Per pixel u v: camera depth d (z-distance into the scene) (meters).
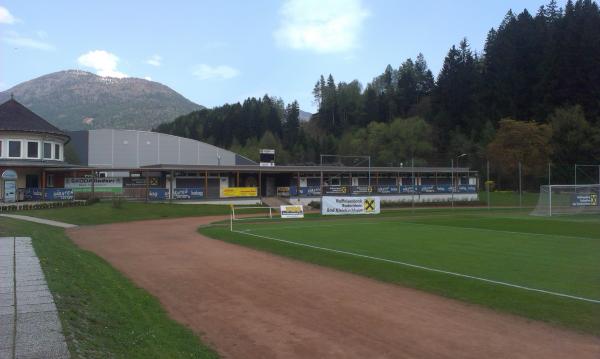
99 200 50.28
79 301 9.60
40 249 15.89
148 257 20.00
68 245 21.62
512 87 105.81
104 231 31.91
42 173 53.78
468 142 104.69
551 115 93.88
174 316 10.91
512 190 86.12
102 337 7.64
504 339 9.30
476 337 9.43
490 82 113.25
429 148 109.88
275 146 134.12
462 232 29.88
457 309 11.52
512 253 20.28
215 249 22.58
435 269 16.25
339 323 10.39
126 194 56.47
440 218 43.97
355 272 16.27
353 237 26.81
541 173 83.62
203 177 61.91
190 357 7.98
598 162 84.62
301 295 13.04
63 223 36.12
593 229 32.25
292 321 10.57
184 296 12.91
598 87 92.81
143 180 60.28
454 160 104.94
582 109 92.69
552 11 123.94
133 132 77.50
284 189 66.06
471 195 77.56
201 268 17.28
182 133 156.12
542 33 107.00
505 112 105.94
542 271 15.93
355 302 12.24
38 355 6.27
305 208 59.78
